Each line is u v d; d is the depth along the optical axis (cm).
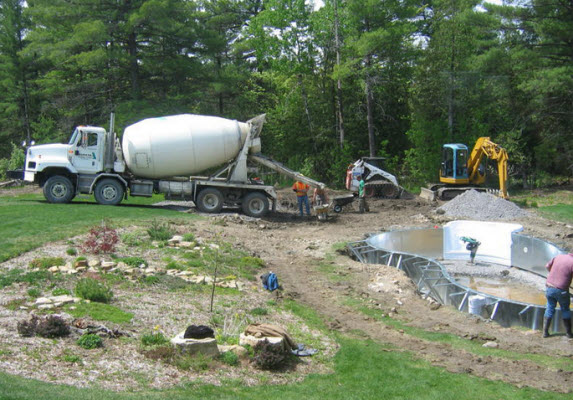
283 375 805
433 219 2305
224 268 1379
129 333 857
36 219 1722
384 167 3147
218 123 2253
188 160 2211
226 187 2292
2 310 891
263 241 1839
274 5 3838
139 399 617
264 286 1273
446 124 3694
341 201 2586
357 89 4050
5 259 1240
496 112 3847
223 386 723
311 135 4069
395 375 842
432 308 1284
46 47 3419
